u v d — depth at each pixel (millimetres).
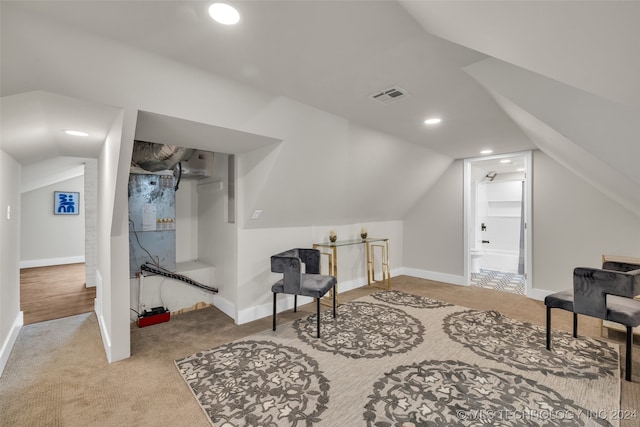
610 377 2027
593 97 1666
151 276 3322
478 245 6293
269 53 1589
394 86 2029
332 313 3350
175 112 1854
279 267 2857
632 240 3223
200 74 1769
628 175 1709
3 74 1322
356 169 3447
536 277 3885
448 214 4766
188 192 4062
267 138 2441
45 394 1910
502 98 1906
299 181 3066
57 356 2426
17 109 1623
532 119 1950
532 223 3908
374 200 4273
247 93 2035
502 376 2057
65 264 6535
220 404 1791
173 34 1396
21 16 1173
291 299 3592
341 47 1531
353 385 1970
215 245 3670
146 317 3068
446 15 1093
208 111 1968
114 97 1621
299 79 1905
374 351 2439
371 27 1359
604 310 2096
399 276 5262
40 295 4246
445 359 2299
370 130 3037
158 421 1656
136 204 3322
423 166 4254
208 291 3658
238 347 2545
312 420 1645
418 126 2930
